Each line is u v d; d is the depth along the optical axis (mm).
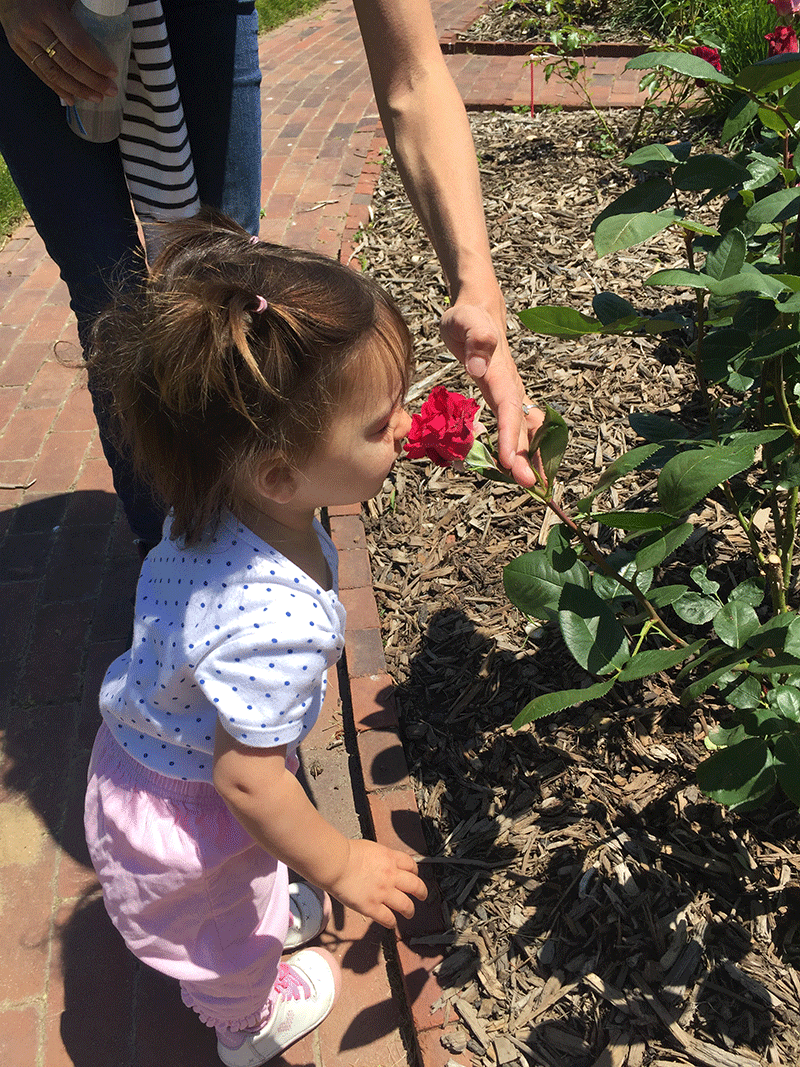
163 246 1184
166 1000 1701
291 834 1198
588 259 3562
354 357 1046
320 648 1181
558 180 4246
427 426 1187
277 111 5746
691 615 1601
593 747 1892
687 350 1568
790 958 1529
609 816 1766
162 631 1206
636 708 1928
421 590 2357
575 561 1311
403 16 1528
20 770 2096
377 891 1285
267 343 1004
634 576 1565
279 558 1167
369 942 1752
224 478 1105
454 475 2689
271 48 7301
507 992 1562
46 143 1844
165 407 1082
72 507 2830
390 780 1912
